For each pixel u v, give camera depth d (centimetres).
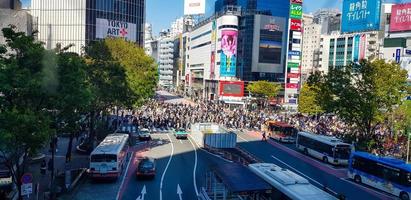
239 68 11569
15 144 1722
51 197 2230
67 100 2062
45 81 1911
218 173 2098
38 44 1961
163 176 3005
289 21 11294
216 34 11669
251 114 7238
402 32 9750
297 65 11469
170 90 18950
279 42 11306
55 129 2052
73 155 3528
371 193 2820
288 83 11419
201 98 12419
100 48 3653
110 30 8381
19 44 1892
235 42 11100
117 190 2595
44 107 2041
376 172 2933
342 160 3688
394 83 3591
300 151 4391
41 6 7806
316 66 14975
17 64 1844
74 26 7969
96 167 2755
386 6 12375
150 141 4662
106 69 3509
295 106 10094
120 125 5156
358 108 3697
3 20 3500
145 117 6341
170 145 4434
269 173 2158
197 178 2962
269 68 11306
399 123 4169
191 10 12362
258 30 11094
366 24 12775
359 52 12938
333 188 2895
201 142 4391
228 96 10944
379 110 3862
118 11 8488
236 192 1795
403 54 8938
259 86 9644
